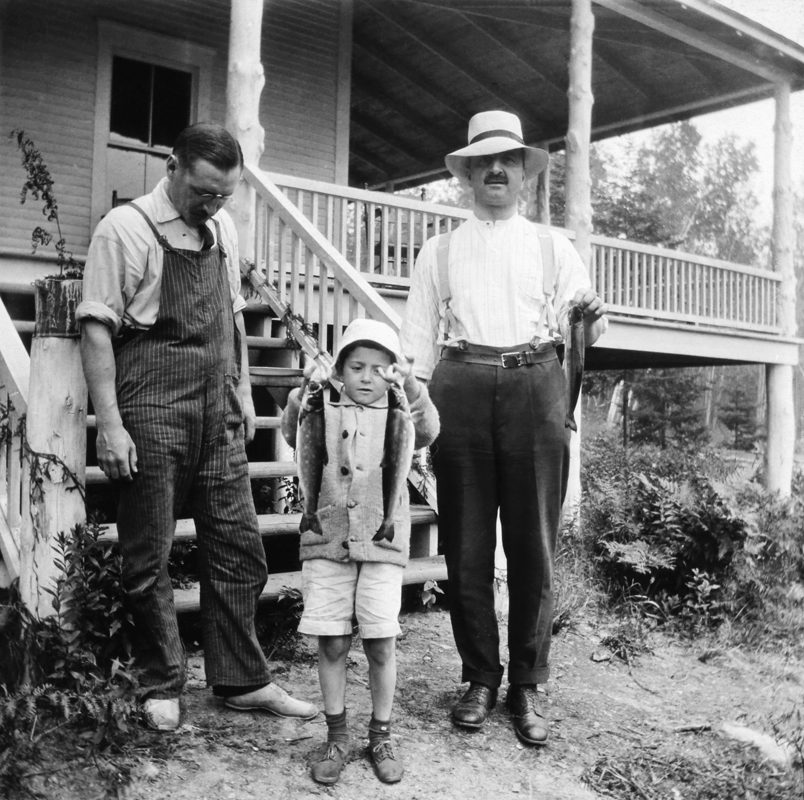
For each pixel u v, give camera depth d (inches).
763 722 141.6
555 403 125.3
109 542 119.6
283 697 122.3
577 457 285.0
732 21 376.8
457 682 144.0
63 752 104.5
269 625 149.0
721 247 1309.1
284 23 394.9
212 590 119.2
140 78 359.3
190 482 115.3
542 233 130.0
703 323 403.9
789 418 450.6
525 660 127.0
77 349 118.1
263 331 228.7
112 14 347.9
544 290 126.0
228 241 118.4
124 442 107.0
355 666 146.2
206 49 372.8
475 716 125.0
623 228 1162.6
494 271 125.6
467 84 495.5
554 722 134.9
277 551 191.2
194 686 130.9
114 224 105.2
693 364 485.4
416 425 113.6
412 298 133.5
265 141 391.5
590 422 1042.1
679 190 1294.3
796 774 122.4
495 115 130.0
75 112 339.9
